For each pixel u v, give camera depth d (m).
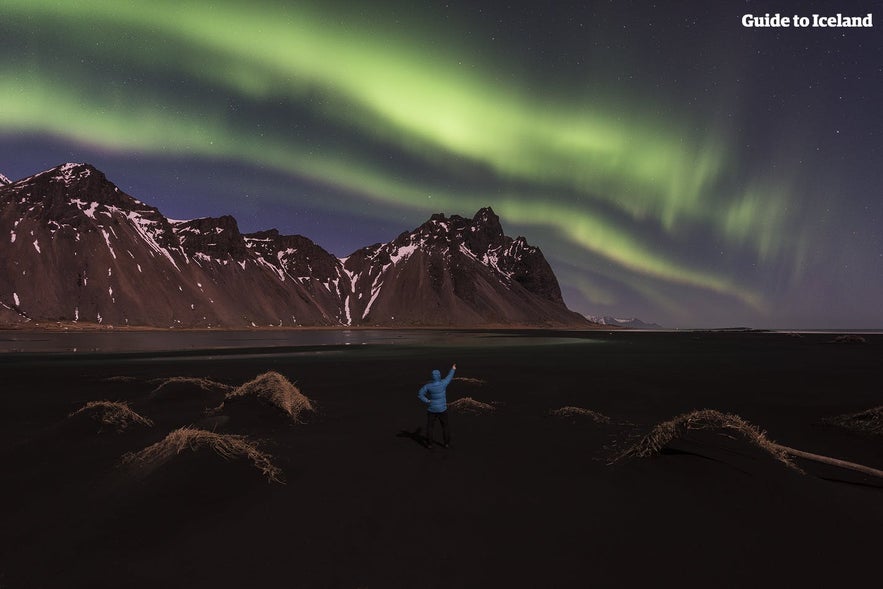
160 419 11.09
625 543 4.84
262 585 4.01
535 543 4.84
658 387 18.12
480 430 10.39
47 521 5.32
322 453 8.36
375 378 20.61
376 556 4.55
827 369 26.58
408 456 8.20
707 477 6.65
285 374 22.16
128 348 46.44
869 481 7.04
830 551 4.69
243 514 5.55
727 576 4.19
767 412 12.91
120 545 4.76
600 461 7.87
